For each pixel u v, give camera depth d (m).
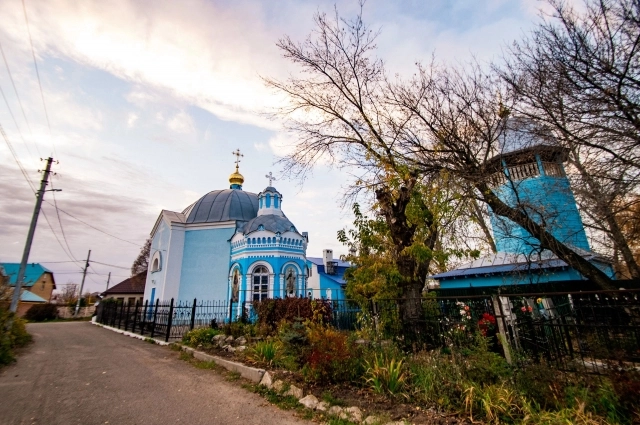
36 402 5.49
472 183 8.87
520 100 8.27
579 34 7.22
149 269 27.88
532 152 8.87
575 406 3.91
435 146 9.69
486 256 14.39
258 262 20.84
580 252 11.27
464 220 9.31
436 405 4.57
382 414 4.41
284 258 20.92
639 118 6.78
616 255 10.20
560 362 5.07
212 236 24.86
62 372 7.61
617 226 8.30
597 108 7.03
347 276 9.66
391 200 9.06
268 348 7.51
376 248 8.99
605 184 7.09
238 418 4.80
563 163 8.88
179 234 24.89
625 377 3.85
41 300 40.31
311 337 6.28
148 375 7.29
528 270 10.03
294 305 11.25
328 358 5.83
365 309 8.45
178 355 9.68
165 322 14.11
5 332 9.91
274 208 26.30
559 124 7.65
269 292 19.97
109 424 4.59
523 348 5.58
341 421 4.43
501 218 10.38
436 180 9.20
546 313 7.37
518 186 9.69
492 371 4.69
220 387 6.34
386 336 7.43
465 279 15.26
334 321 11.10
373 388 5.26
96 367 8.12
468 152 9.13
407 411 4.51
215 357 8.42
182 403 5.44
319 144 11.05
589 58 7.10
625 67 6.62
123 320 18.19
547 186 9.30
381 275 8.29
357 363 5.85
